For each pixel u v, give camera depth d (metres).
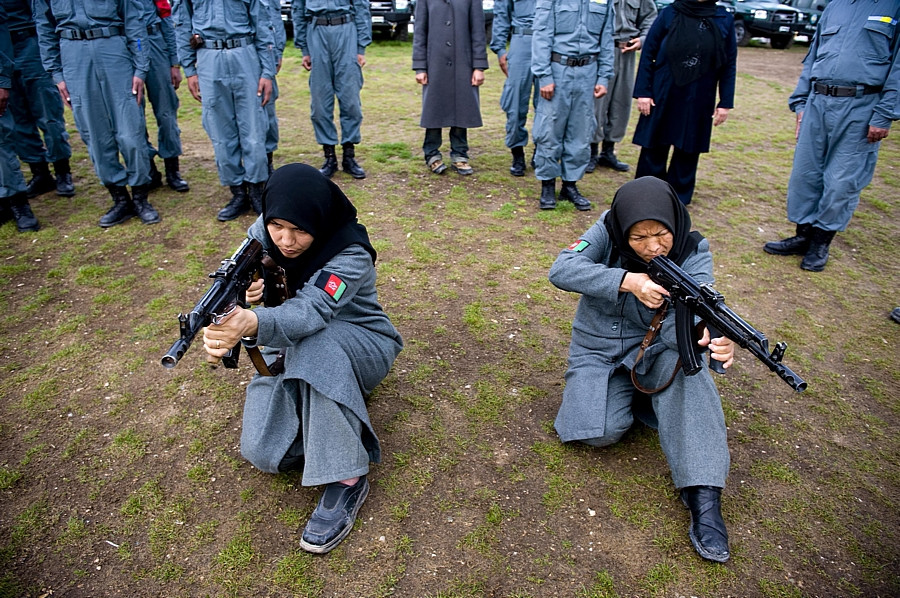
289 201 2.40
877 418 3.41
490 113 9.39
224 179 5.39
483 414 3.29
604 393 2.86
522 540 2.59
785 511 2.80
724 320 2.38
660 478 2.92
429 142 6.61
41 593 2.34
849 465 3.08
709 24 5.36
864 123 4.56
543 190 5.84
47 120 5.68
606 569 2.48
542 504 2.76
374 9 13.71
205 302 2.10
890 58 4.41
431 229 5.36
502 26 6.45
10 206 5.28
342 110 6.28
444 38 6.09
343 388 2.50
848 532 2.70
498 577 2.43
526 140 6.62
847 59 4.51
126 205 5.41
